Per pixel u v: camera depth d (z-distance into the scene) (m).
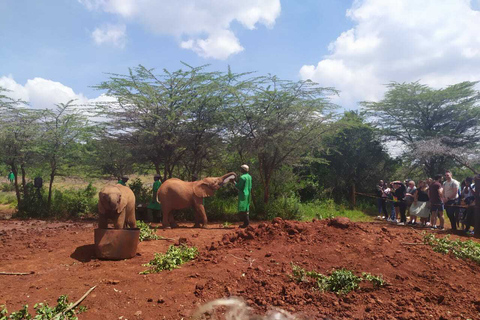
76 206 12.53
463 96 20.53
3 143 12.26
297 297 4.16
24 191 12.90
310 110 12.35
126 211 7.59
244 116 12.41
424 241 6.14
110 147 13.07
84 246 6.96
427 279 4.60
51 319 3.57
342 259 5.21
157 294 4.33
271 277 4.70
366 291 4.31
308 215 13.70
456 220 10.17
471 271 5.01
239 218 12.27
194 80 12.54
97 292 4.41
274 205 12.68
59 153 12.53
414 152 18.31
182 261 5.68
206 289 4.40
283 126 12.27
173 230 9.35
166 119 12.00
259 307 3.95
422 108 21.25
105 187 6.62
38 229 9.52
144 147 12.23
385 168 19.19
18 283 4.81
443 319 3.57
